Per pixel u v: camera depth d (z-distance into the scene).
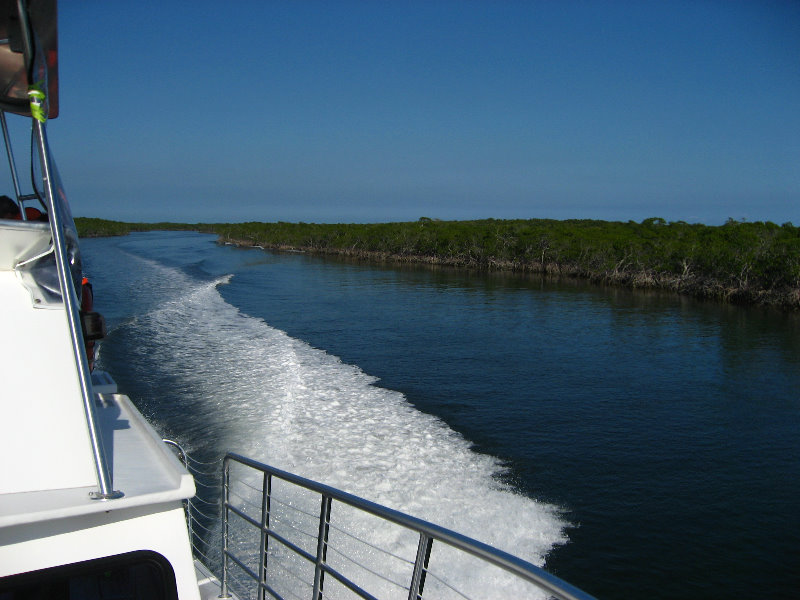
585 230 76.75
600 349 20.89
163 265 48.53
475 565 6.44
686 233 61.62
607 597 7.12
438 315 26.97
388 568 6.23
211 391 12.66
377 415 11.78
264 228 124.88
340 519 7.19
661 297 38.88
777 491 10.11
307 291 35.00
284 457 9.27
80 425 2.23
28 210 3.49
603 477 10.21
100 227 139.50
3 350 2.19
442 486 8.74
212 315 23.38
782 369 18.72
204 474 8.58
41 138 2.00
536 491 9.29
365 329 22.47
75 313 2.05
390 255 72.44
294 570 6.09
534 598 5.90
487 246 62.53
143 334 18.70
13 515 1.94
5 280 2.20
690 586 7.46
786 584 7.61
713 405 14.69
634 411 13.98
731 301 37.44
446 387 14.84
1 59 2.38
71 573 2.16
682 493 9.84
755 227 57.16
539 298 35.69
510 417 12.91
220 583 3.80
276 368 14.84
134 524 2.25
